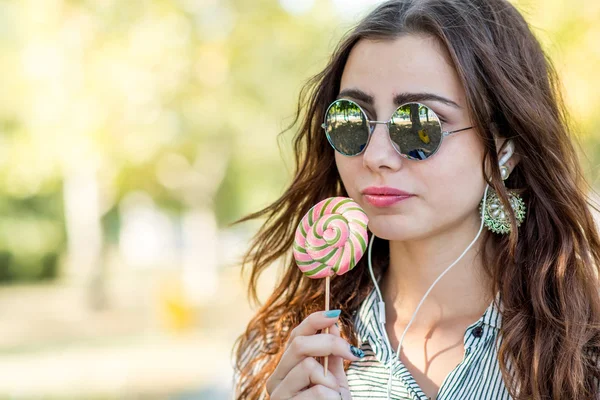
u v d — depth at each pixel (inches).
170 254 1562.5
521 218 82.4
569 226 82.7
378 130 77.5
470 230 82.0
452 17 78.5
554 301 81.5
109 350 570.3
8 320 761.0
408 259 84.0
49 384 440.5
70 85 651.5
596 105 335.0
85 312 807.1
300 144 99.6
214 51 695.1
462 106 77.1
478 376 78.6
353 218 76.6
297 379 75.5
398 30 77.8
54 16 648.4
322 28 692.1
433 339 82.7
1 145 695.1
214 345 577.9
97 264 826.8
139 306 854.5
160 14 659.4
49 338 642.2
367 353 84.7
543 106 83.8
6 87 660.1
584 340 77.7
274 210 99.6
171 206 1094.4
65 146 675.4
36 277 1181.1
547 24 340.8
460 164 76.9
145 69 652.1
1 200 1141.1
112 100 654.5
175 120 707.4
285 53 700.0
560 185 82.5
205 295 944.3
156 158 772.6
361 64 79.4
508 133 81.4
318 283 94.3
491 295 81.9
